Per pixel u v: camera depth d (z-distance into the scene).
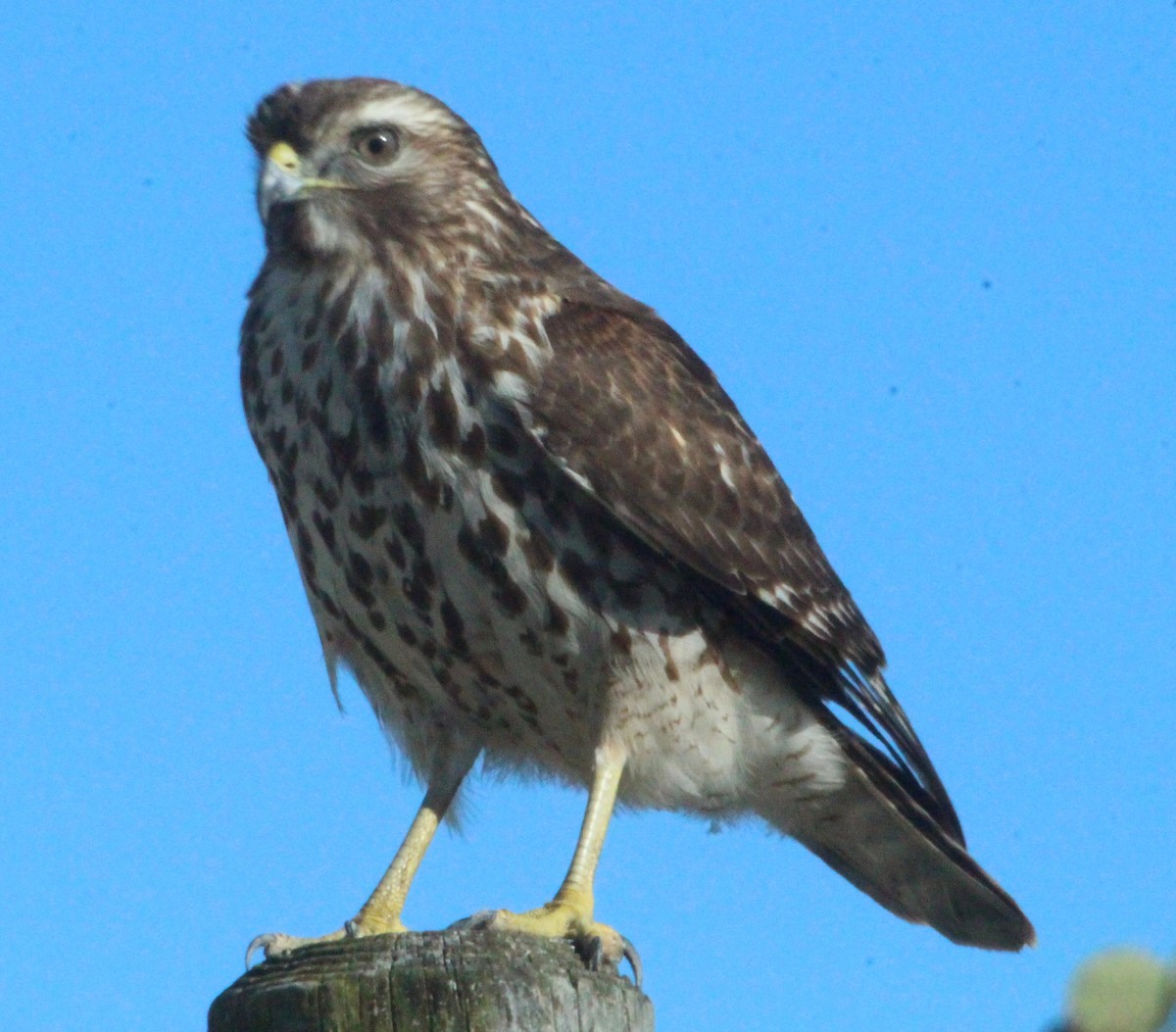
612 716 10.15
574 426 9.90
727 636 10.55
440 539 9.77
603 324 10.48
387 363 9.78
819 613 10.97
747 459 10.84
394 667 10.59
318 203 10.22
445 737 10.89
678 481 10.23
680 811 10.88
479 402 9.77
